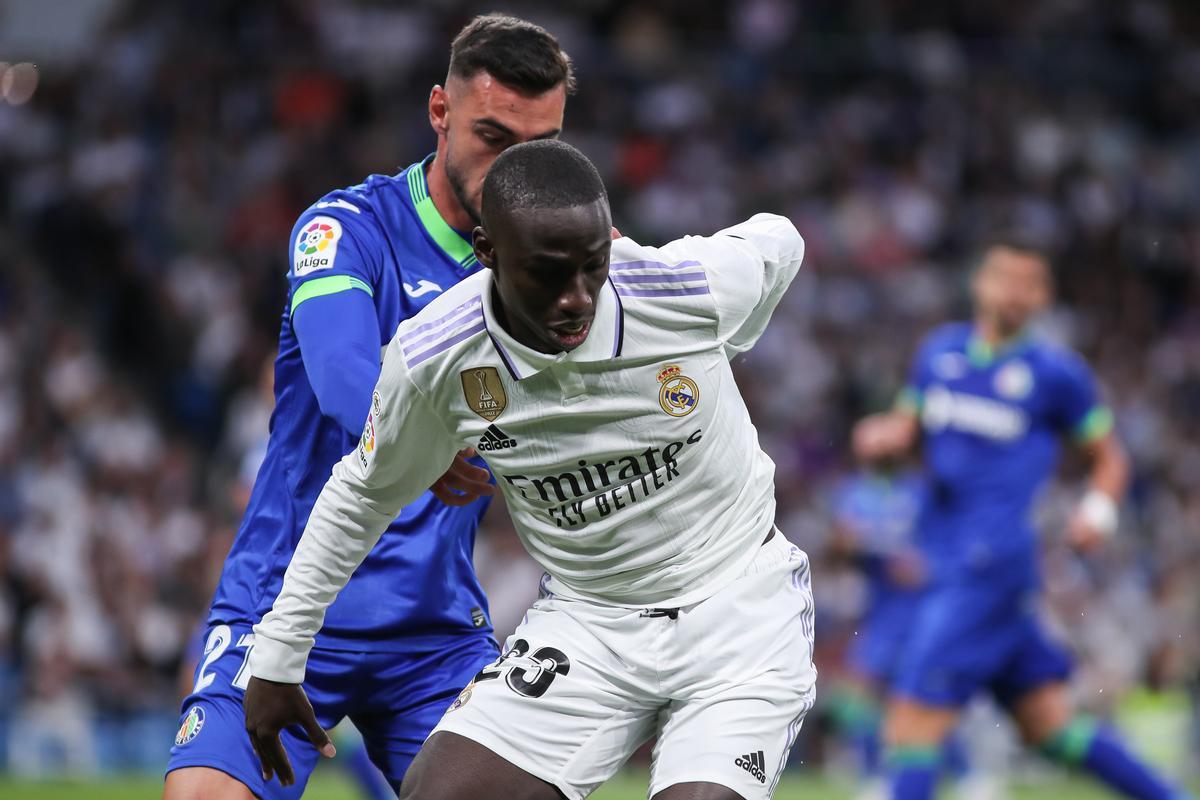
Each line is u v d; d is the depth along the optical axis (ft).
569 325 31.32
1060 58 205.05
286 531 40.42
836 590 135.44
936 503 82.33
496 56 38.04
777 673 34.71
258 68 167.32
